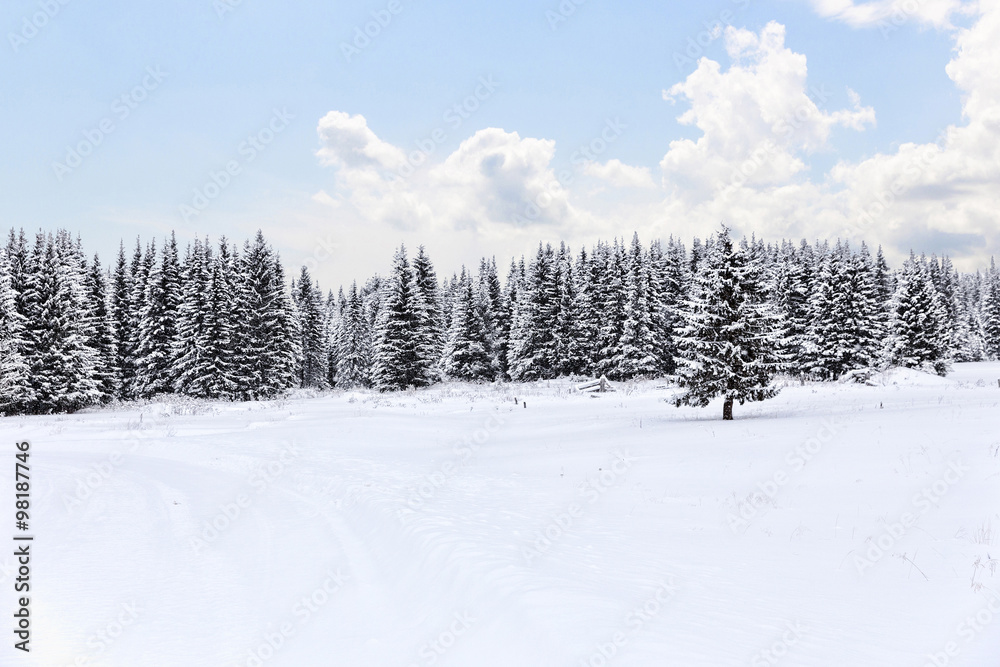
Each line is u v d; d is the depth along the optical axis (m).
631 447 18.62
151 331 53.88
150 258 60.56
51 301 42.25
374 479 15.09
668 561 6.96
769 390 25.09
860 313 51.34
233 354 50.38
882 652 4.24
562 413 33.91
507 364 72.62
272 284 54.16
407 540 8.98
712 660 4.20
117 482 16.14
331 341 91.31
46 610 6.83
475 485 13.66
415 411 38.12
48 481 16.38
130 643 5.89
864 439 15.66
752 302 25.61
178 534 10.50
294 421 33.22
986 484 9.62
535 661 4.73
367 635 6.10
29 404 40.91
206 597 7.32
